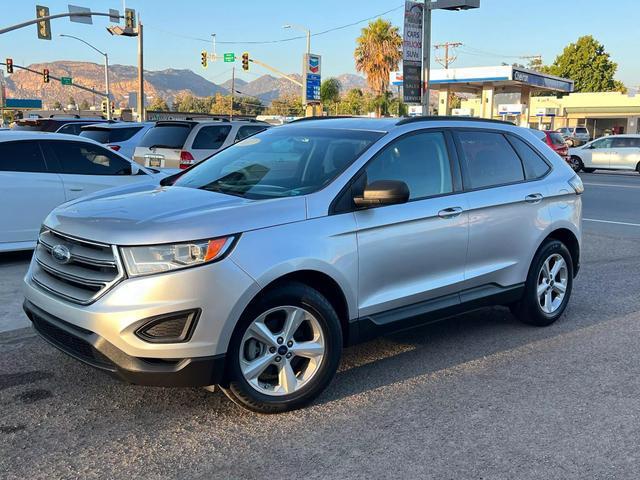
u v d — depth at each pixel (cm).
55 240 395
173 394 425
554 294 595
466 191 501
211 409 404
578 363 495
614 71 7350
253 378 385
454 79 3291
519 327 585
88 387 433
